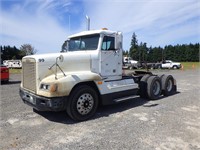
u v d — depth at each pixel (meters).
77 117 4.82
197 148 3.40
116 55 5.96
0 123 4.70
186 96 7.98
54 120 4.95
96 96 5.18
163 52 82.56
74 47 6.12
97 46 5.55
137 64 28.73
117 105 6.50
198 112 5.59
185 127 4.38
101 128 4.38
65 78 4.62
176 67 36.47
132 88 6.29
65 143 3.63
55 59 4.93
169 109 5.93
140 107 6.21
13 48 77.56
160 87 7.66
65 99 4.60
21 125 4.58
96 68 5.52
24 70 5.33
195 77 16.72
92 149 3.39
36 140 3.76
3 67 12.30
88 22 6.43
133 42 69.19
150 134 4.00
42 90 4.61
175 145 3.51
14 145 3.55
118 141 3.69
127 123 4.68
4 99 7.33
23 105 6.40
